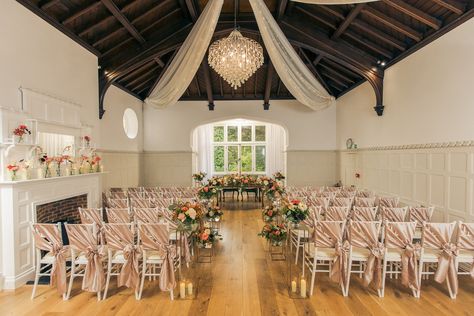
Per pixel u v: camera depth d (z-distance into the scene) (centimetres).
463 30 426
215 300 352
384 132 670
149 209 429
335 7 554
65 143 540
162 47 666
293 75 600
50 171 443
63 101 501
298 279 407
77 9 491
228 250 528
